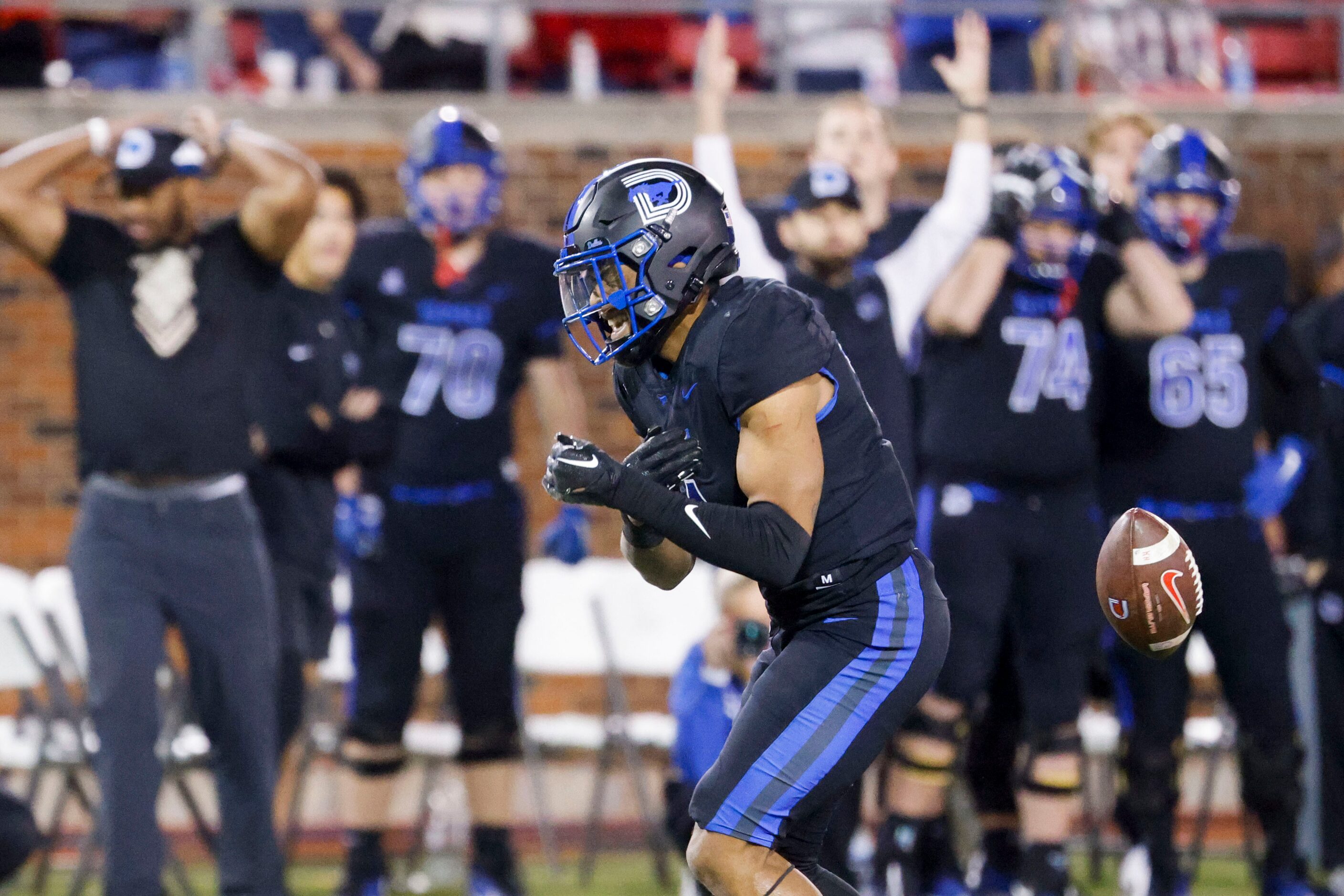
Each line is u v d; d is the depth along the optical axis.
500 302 19.08
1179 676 18.84
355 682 19.19
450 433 18.84
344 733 19.52
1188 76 29.78
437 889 21.45
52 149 16.53
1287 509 20.52
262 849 16.81
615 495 10.48
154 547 16.39
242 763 16.78
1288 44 31.69
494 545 19.03
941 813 18.78
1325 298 21.72
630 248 10.84
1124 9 29.42
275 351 20.14
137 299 16.56
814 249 17.86
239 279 17.09
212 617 16.58
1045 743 18.22
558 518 22.92
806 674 11.29
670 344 11.28
